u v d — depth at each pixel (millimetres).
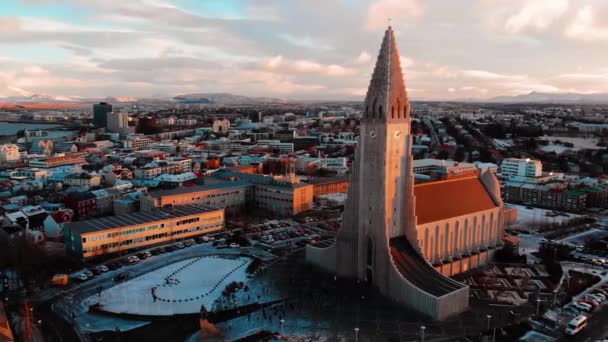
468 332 129500
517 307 146250
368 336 127125
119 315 140375
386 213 151250
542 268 181750
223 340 124250
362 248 160125
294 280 166500
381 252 152875
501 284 165750
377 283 155500
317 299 150250
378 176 152000
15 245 179125
